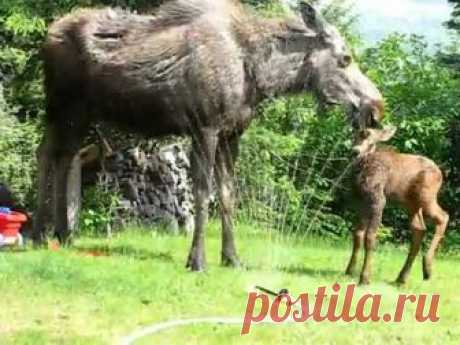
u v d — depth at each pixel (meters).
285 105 17.38
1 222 12.03
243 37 11.11
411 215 10.96
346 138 17.44
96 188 16.20
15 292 9.19
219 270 10.98
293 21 11.26
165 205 16.59
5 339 7.70
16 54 15.82
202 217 11.02
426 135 17.56
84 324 8.27
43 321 8.30
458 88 18.53
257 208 16.30
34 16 15.26
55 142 12.53
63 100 12.38
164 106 11.37
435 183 10.95
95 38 11.84
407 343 8.34
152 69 11.30
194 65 11.02
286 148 17.08
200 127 11.11
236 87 11.04
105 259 11.27
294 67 11.23
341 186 17.55
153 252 12.48
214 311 8.97
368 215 10.82
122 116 11.94
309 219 17.17
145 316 8.64
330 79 11.20
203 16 11.20
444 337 8.60
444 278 11.64
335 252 13.77
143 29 11.61
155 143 16.34
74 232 14.52
